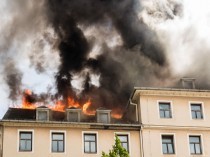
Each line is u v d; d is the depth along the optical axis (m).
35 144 38.97
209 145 41.41
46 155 38.78
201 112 42.75
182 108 42.44
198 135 41.69
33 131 39.38
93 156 39.34
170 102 42.47
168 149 40.78
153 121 41.38
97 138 40.06
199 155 40.84
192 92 42.91
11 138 38.78
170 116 41.97
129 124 40.72
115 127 40.59
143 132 40.84
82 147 39.56
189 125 41.81
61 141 39.62
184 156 40.53
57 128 39.88
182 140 41.16
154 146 40.44
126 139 40.56
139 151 40.12
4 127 39.06
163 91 42.53
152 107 41.97
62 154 39.06
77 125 40.12
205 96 43.28
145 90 42.25
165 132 41.19
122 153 31.94
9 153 38.22
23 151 38.56
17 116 42.44
